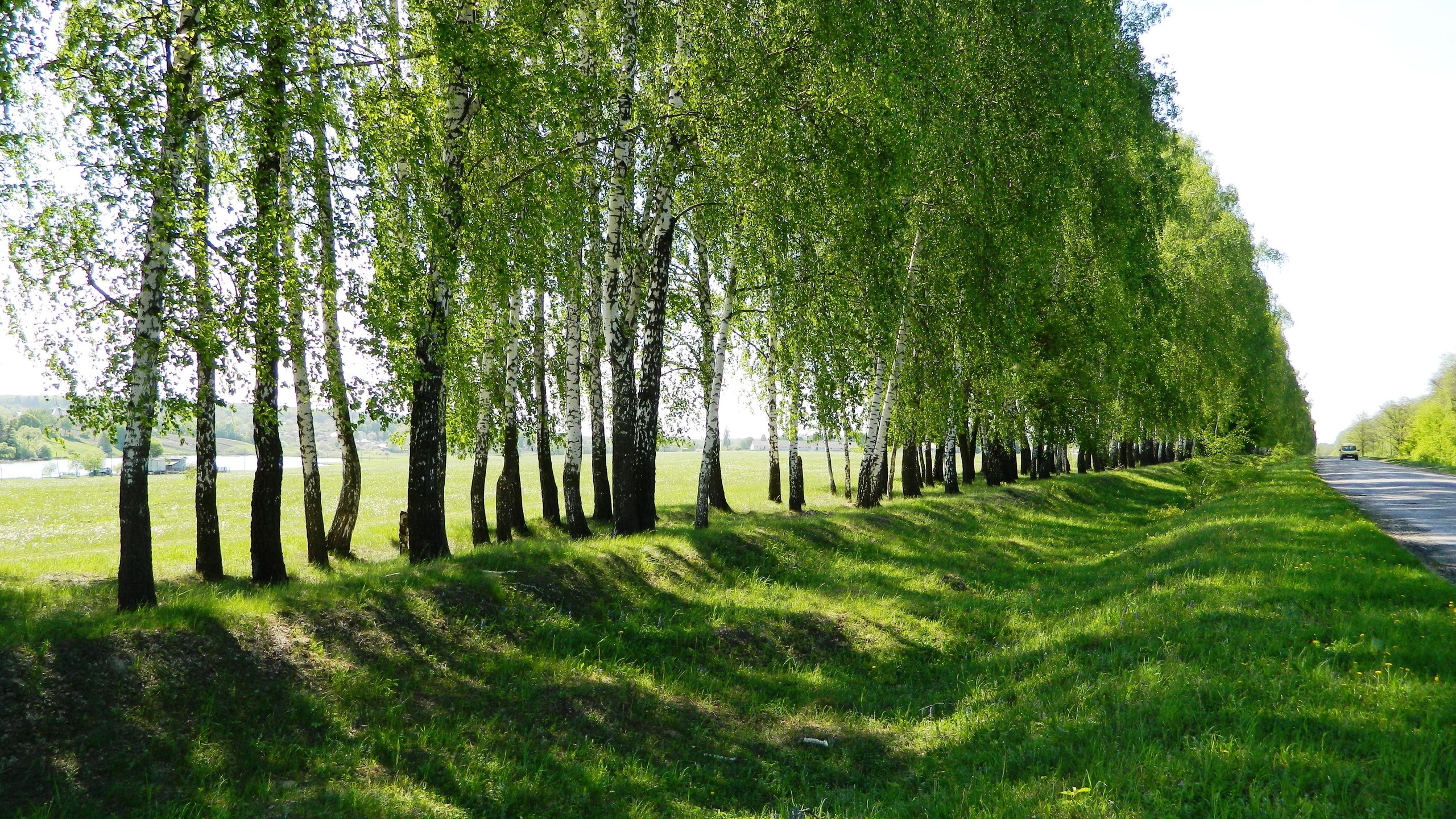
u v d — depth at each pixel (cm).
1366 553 1390
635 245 1655
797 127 1302
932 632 1253
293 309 983
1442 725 609
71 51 852
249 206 921
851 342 1767
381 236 991
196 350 898
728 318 1941
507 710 863
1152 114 2455
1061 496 3144
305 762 719
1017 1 1794
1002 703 888
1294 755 575
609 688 955
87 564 1510
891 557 1769
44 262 865
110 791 635
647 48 1355
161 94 866
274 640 864
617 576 1302
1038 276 2150
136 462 917
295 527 2508
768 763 831
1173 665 829
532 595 1149
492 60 1085
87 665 741
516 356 1872
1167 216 2714
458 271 1204
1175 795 547
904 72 1330
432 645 958
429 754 762
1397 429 12300
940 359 2161
